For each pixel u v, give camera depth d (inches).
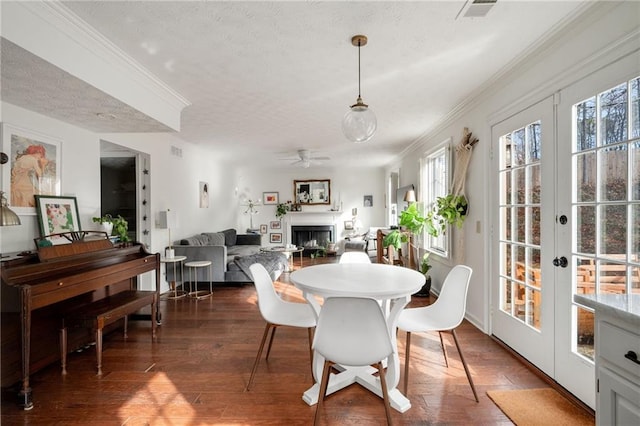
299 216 338.0
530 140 93.7
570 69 76.3
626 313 37.6
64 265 92.0
